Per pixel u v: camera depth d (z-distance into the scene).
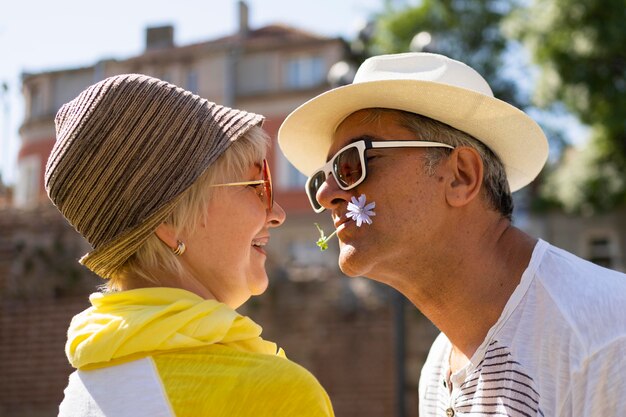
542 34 17.00
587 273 2.09
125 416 1.66
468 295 2.25
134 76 1.87
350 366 13.17
